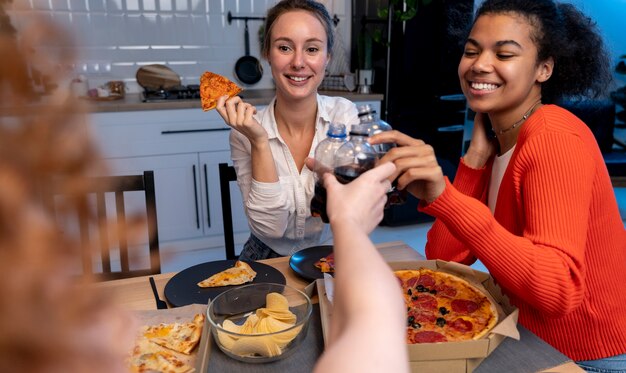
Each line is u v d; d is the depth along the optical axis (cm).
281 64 162
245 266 132
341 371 40
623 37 390
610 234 116
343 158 92
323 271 131
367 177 62
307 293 115
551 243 100
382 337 43
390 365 41
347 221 56
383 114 346
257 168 153
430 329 100
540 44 114
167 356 93
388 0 334
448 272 122
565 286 98
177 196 309
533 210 104
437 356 89
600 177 112
